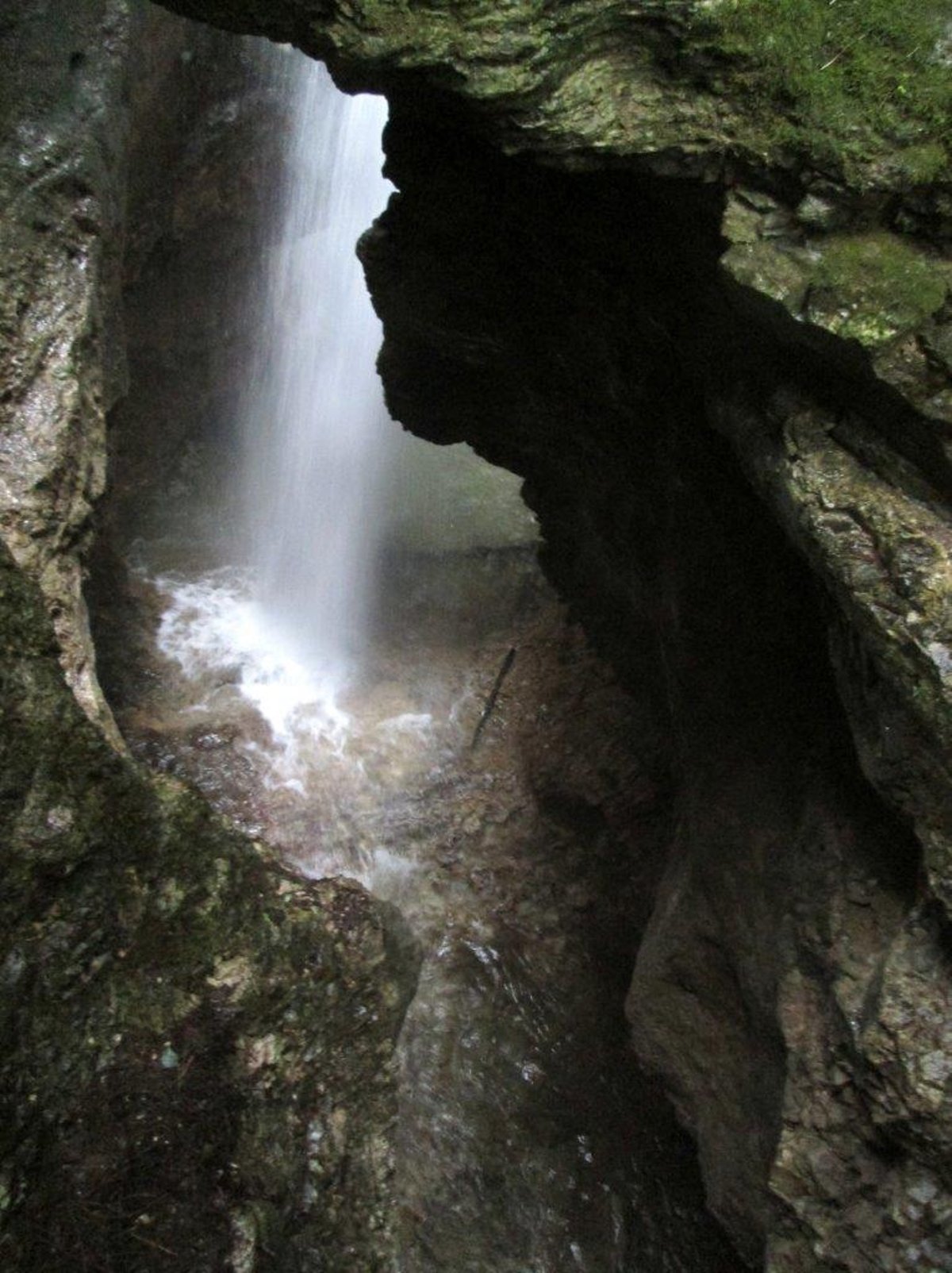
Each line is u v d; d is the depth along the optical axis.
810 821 6.23
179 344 11.48
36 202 6.07
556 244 6.57
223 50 9.71
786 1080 5.89
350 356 13.57
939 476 4.96
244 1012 4.45
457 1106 8.83
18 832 3.90
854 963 5.64
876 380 4.89
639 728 10.48
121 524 12.01
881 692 5.17
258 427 13.23
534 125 5.00
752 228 5.10
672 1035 7.51
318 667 12.08
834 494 5.09
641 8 4.84
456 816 11.10
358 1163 4.83
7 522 5.28
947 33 4.91
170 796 4.41
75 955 4.07
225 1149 4.26
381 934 5.02
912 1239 5.27
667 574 7.43
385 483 13.77
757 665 6.90
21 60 6.46
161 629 11.84
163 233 10.10
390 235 7.30
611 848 10.45
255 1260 4.20
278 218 11.68
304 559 12.91
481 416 8.41
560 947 10.09
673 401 6.69
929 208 4.89
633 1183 8.25
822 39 4.93
